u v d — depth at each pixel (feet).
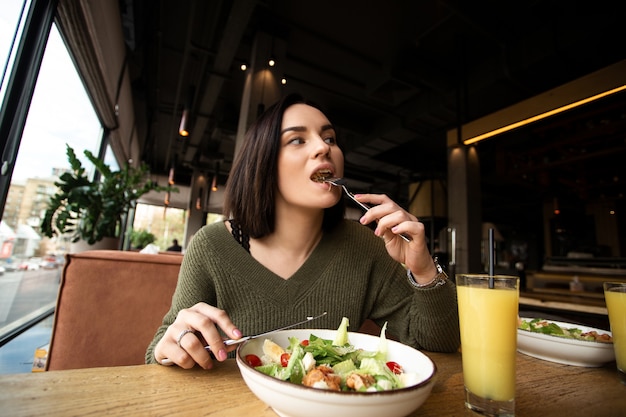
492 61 14.64
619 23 10.63
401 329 3.04
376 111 20.47
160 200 34.88
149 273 5.35
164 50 15.51
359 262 3.17
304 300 2.88
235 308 2.86
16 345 7.41
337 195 2.84
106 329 5.05
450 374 2.17
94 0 8.60
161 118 23.15
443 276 2.57
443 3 11.30
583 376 2.20
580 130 14.58
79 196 9.50
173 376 1.85
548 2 11.50
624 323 2.11
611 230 27.53
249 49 14.70
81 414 1.36
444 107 17.25
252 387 1.38
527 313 4.18
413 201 28.22
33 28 6.30
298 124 2.97
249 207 3.07
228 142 27.71
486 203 39.42
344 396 1.16
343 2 12.27
